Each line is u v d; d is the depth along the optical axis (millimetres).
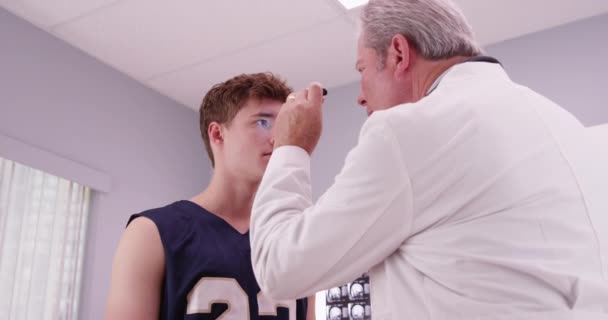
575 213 721
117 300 1104
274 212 798
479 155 722
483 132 735
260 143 1311
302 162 860
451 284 693
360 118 3580
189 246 1201
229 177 1332
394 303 742
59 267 2877
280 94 1368
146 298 1130
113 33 3158
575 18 3098
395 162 723
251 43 3271
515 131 754
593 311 656
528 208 704
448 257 702
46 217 2889
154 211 1246
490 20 3111
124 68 3512
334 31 3170
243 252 1245
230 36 3203
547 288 662
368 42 958
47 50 3107
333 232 719
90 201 3174
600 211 743
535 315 642
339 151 3582
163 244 1184
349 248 727
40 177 2902
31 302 2734
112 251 3176
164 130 3758
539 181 725
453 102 771
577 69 3021
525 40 3221
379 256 746
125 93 3533
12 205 2746
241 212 1340
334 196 747
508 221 697
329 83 3723
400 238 738
